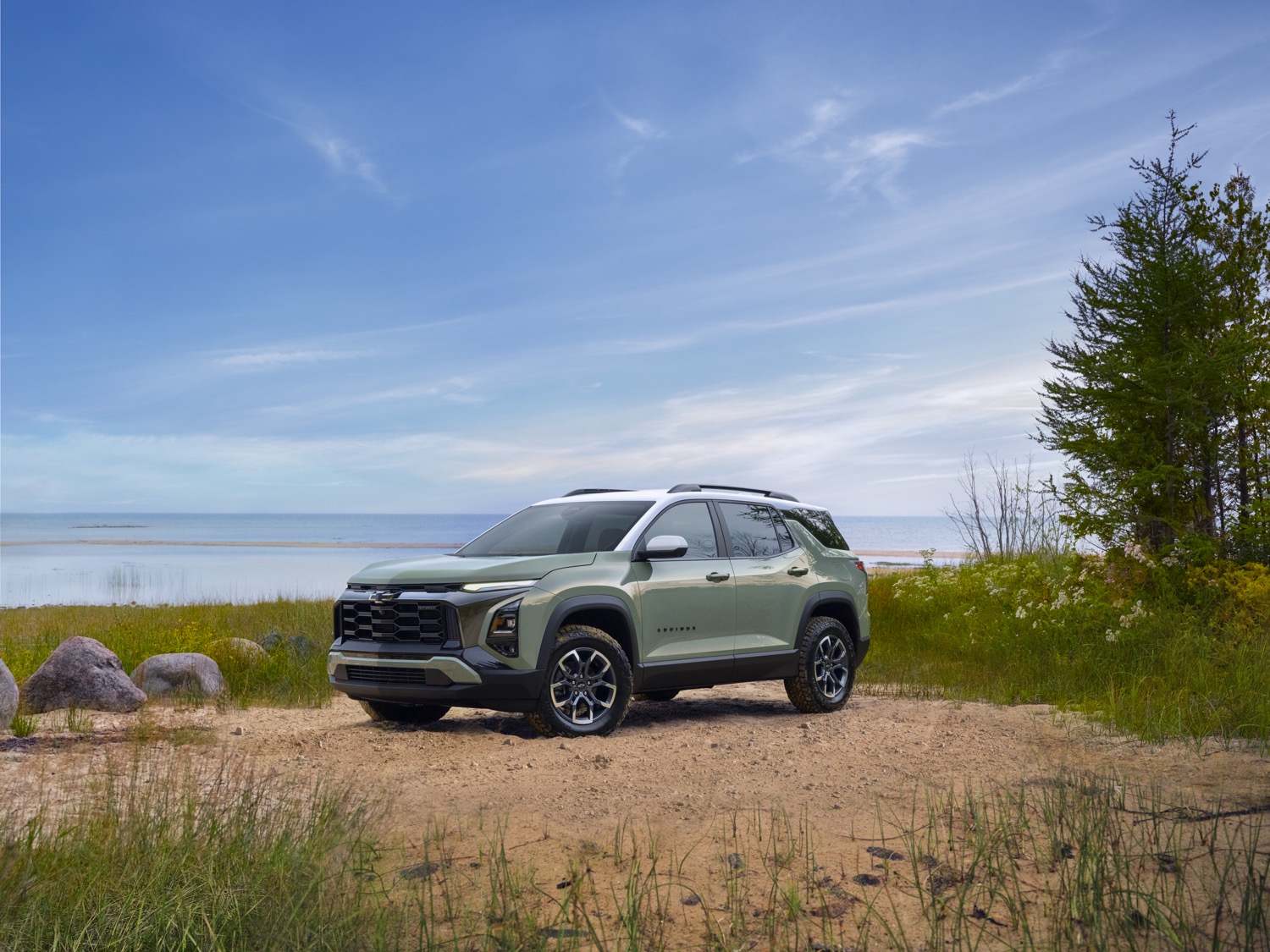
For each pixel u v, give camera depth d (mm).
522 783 5797
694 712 9219
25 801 5148
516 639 7164
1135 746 6641
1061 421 13195
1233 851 4172
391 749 6816
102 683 9180
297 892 3561
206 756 6625
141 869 3695
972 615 13227
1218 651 9258
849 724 8117
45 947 3180
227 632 14047
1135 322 12805
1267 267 12695
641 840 4641
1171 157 12641
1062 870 3996
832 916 3598
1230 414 12594
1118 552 12023
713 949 3293
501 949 3229
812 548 9398
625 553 7914
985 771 6020
